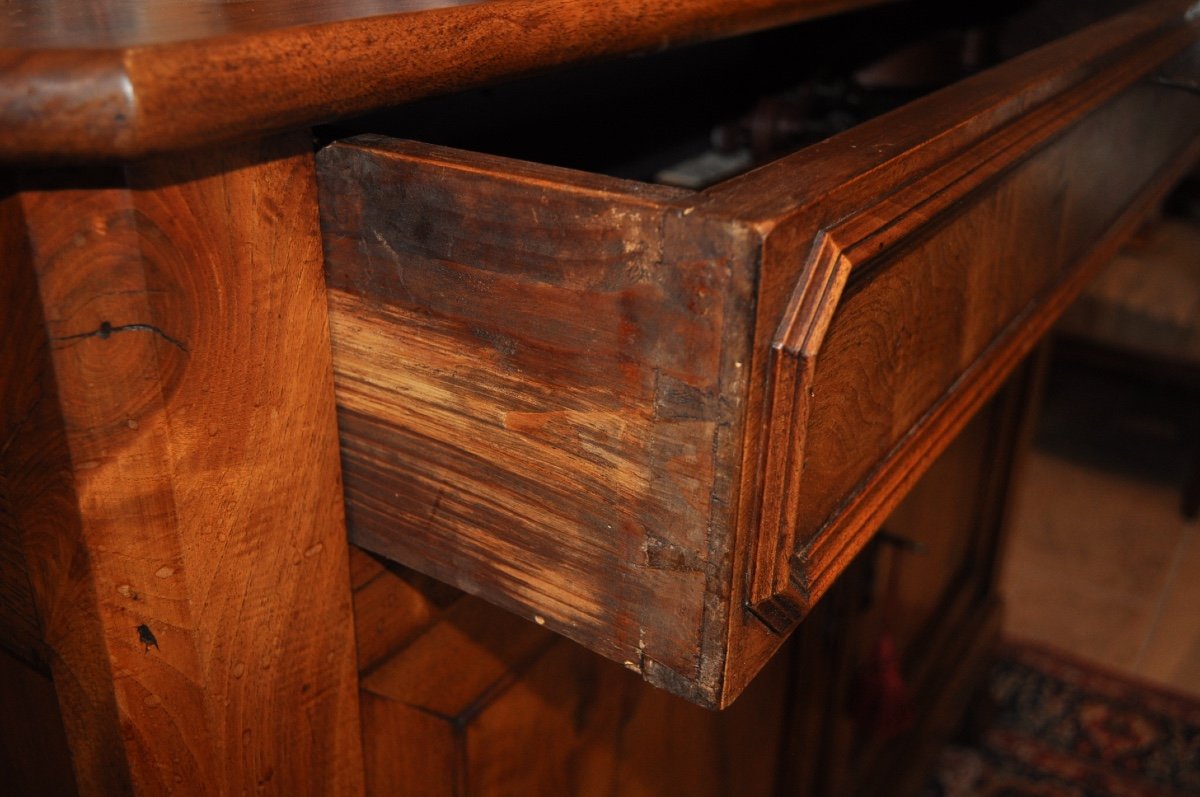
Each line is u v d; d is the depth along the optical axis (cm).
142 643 41
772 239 31
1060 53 61
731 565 35
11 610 45
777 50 98
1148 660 169
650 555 37
